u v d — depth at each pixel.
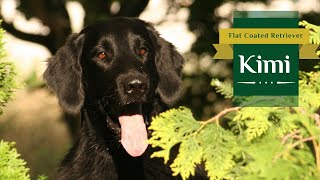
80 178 4.70
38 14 9.85
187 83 10.57
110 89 4.48
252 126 2.31
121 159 4.59
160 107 4.88
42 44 10.31
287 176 2.08
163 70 5.01
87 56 4.80
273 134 2.31
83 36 4.98
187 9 10.18
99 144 4.69
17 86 3.83
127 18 4.96
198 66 10.49
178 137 2.34
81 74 4.97
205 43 10.13
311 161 2.18
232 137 2.37
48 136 13.34
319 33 2.80
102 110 4.64
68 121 10.81
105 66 4.64
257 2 9.74
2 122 13.36
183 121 2.37
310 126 2.21
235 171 2.34
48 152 12.41
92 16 9.46
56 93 5.08
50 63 5.22
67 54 5.08
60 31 10.13
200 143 2.38
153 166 4.50
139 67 4.51
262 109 2.35
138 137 4.35
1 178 3.42
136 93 4.34
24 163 3.53
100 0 9.55
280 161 2.11
